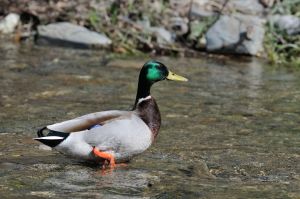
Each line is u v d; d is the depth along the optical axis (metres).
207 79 15.77
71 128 9.23
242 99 14.09
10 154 10.15
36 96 13.67
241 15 19.11
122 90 14.43
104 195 8.57
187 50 18.30
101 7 19.31
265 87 15.22
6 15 19.48
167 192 8.77
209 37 18.48
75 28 18.62
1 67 15.88
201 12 19.33
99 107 13.06
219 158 10.31
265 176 9.58
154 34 18.58
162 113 12.80
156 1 19.64
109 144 9.29
